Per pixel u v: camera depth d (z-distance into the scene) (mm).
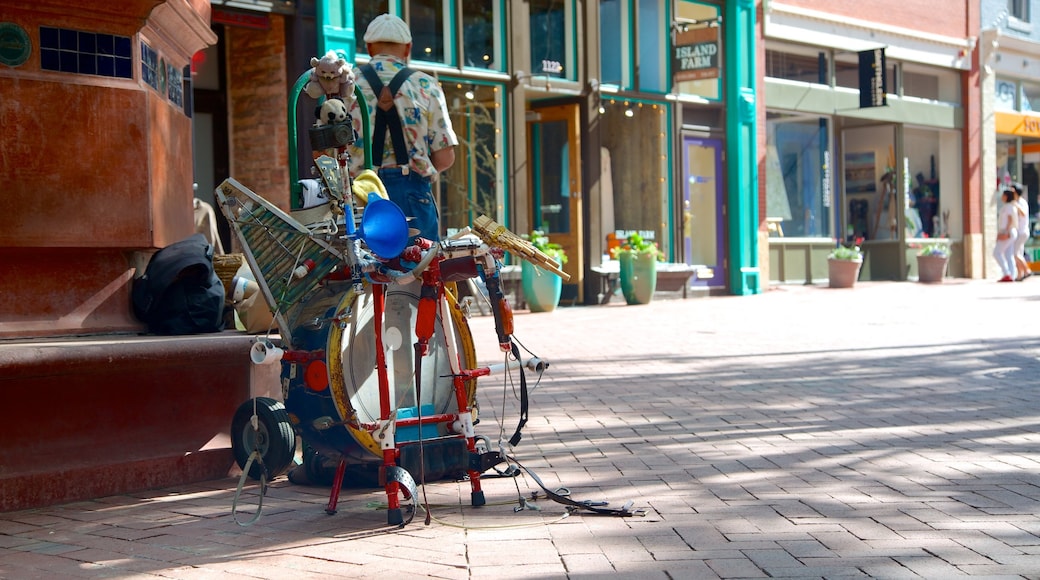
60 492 4891
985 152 28203
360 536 4156
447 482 5195
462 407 4699
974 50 27906
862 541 3934
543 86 17938
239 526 4391
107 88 5449
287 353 4652
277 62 14586
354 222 4719
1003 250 25734
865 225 26031
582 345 11734
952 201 27766
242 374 5527
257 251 4938
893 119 25328
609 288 18875
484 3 17328
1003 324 13500
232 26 14359
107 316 5566
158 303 5590
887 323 13914
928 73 26984
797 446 5918
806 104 23266
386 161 5516
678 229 20359
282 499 4914
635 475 5246
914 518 4277
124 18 5500
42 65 5293
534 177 19109
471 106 17094
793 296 20484
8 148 5180
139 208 5535
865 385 8367
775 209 23188
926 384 8391
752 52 21516
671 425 6695
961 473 5152
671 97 20125
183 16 6125
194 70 14758
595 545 3945
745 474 5207
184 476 5281
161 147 5785
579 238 18734
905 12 25547
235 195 4953
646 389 8344
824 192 24203
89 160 5387
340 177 4645
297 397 4734
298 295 4855
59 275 5441
